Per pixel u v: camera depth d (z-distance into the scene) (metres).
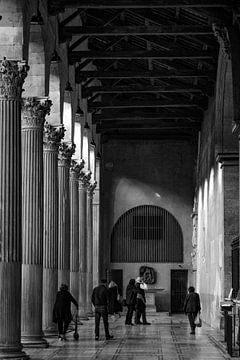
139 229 49.66
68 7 25.81
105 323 26.31
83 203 40.50
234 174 31.05
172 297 49.25
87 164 40.94
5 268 19.55
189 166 49.75
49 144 28.08
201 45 33.34
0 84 19.89
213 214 35.25
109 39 36.69
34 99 23.89
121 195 49.75
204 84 37.53
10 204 19.69
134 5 25.75
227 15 25.44
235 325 24.52
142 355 20.70
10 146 19.81
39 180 23.80
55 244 27.64
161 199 49.66
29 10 21.75
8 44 20.62
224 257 30.67
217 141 31.55
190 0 25.23
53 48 27.14
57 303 25.58
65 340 25.62
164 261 49.44
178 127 46.59
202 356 20.48
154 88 38.31
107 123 47.28
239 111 23.78
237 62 24.48
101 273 48.88
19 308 19.67
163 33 28.81
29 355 20.56
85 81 38.44
